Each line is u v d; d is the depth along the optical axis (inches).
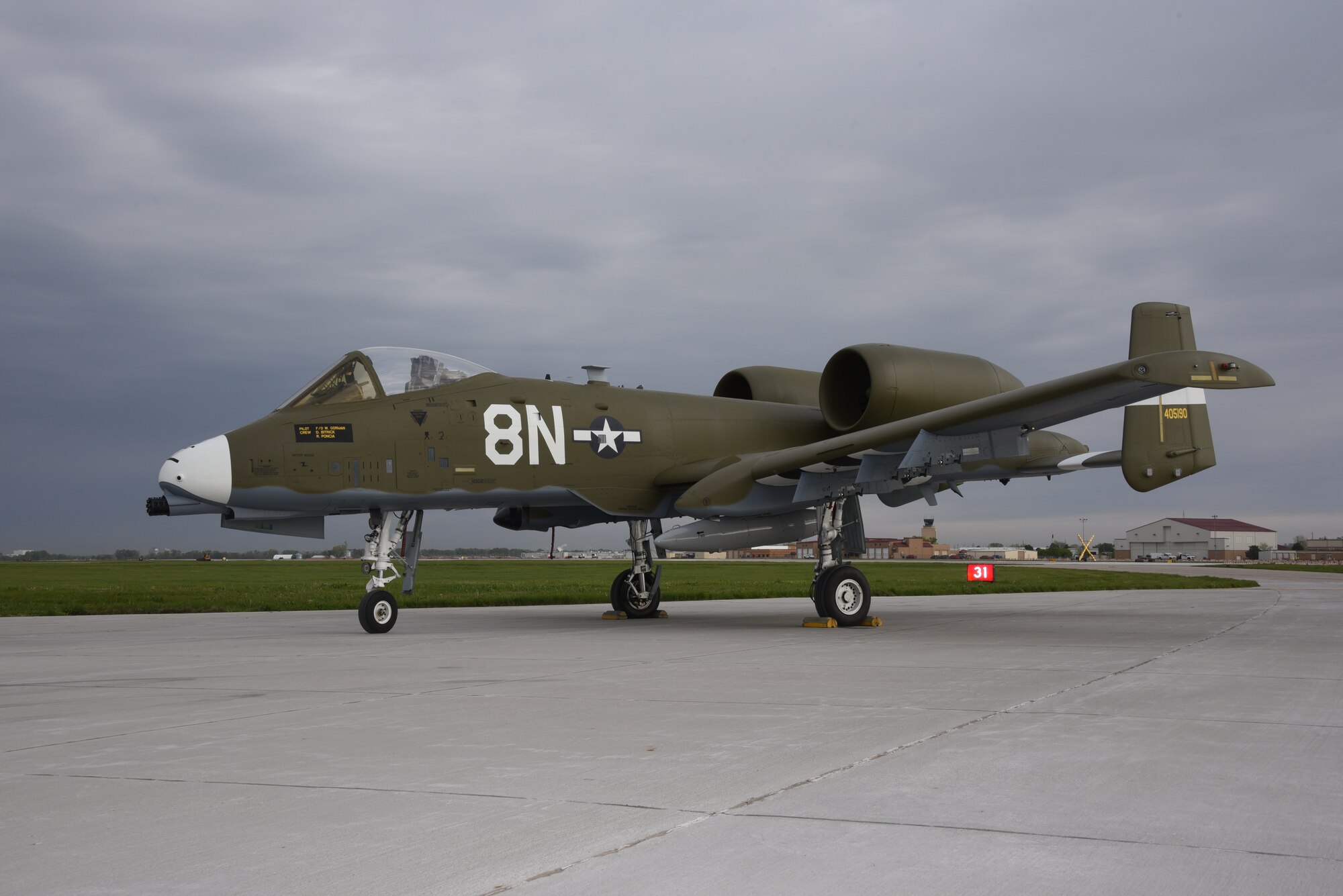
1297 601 792.9
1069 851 120.1
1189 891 106.9
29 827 132.1
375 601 481.1
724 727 202.7
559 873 112.6
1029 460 541.6
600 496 538.9
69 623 581.9
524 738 191.5
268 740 192.1
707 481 509.0
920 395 533.0
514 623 560.7
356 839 125.7
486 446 506.9
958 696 246.7
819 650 378.9
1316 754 175.0
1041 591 1050.1
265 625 558.9
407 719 215.5
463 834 127.3
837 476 505.4
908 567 2373.3
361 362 498.9
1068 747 180.9
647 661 336.5
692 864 115.4
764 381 642.2
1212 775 158.4
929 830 128.6
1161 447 478.0
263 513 482.0
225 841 125.3
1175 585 1192.8
